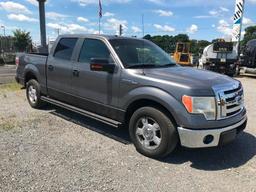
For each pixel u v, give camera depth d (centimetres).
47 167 453
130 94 521
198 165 482
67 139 573
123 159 493
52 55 715
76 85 636
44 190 389
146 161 489
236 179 438
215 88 470
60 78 681
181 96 460
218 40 2395
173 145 480
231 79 538
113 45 579
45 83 738
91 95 602
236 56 2172
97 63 538
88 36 633
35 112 762
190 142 458
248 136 621
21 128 629
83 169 450
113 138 587
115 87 548
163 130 477
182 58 2830
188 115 454
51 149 522
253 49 2078
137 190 398
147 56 597
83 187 400
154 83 491
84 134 604
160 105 493
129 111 544
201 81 479
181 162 490
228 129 475
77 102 643
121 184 412
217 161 498
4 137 573
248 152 538
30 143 546
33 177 421
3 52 4203
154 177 436
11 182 406
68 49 673
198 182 426
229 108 486
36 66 766
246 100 1001
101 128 643
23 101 900
